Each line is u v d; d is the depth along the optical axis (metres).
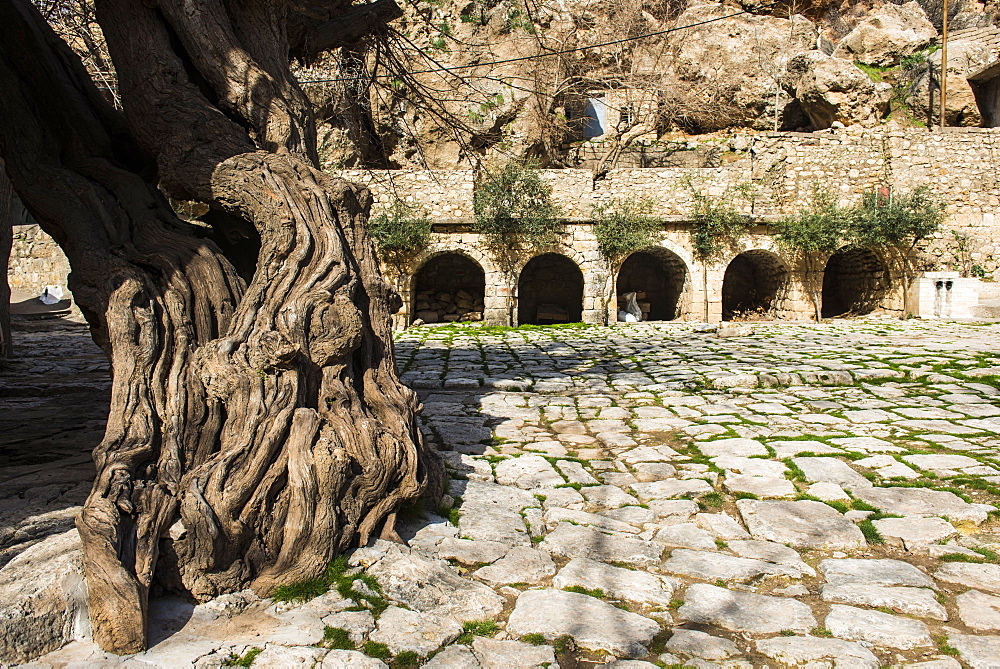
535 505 4.03
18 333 16.34
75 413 6.11
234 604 2.62
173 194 4.03
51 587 2.32
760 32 24.25
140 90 3.84
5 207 9.79
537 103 18.89
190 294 3.38
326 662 2.28
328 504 2.92
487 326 17.48
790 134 20.16
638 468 4.78
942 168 19.70
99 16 3.95
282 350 3.05
